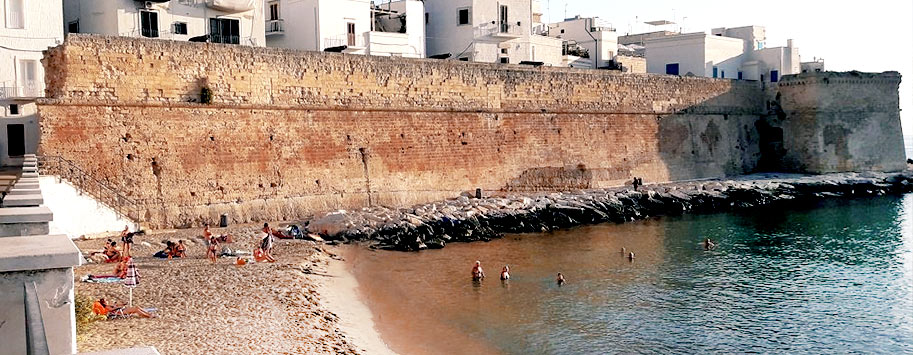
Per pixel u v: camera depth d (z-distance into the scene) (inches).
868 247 1996.8
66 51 1604.3
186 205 1763.0
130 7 2052.2
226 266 1366.9
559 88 2603.3
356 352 958.4
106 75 1658.5
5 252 295.6
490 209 2190.0
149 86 1721.2
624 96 2810.0
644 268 1669.5
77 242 1480.1
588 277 1557.6
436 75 2267.5
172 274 1270.9
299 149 1964.8
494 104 2418.8
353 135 2075.5
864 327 1252.5
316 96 2001.7
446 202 2222.0
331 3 2586.1
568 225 2237.9
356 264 1582.2
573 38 3873.0
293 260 1476.4
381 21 2935.5
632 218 2405.3
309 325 1024.9
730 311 1331.2
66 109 1601.9
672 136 2979.8
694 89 3073.3
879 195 3078.2
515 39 3179.1
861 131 3329.2
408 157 2196.1
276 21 2610.7
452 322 1194.0
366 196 2090.3
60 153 1592.0
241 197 1855.3
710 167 3120.1
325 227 1840.6
